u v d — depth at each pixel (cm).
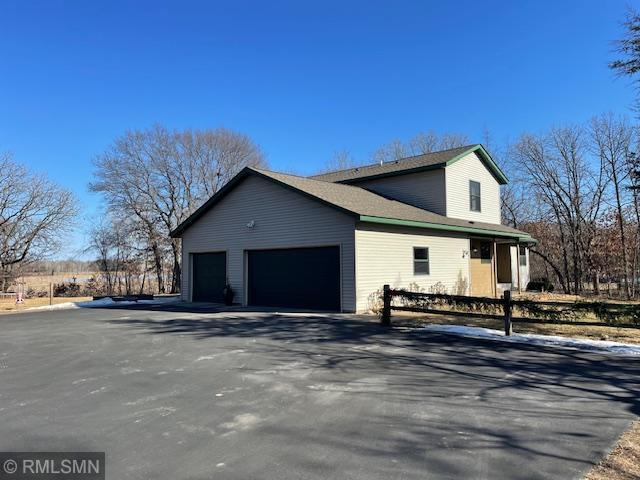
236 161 4225
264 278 1752
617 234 2655
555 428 471
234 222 1848
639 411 524
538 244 3158
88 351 915
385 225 1562
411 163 2191
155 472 374
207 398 580
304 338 1023
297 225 1614
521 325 1171
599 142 2686
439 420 496
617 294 2725
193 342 996
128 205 3481
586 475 366
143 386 642
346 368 739
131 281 3456
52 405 559
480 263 2223
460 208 2092
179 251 3650
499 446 427
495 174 2377
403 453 411
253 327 1201
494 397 580
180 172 3800
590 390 609
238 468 381
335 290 1523
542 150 3047
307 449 420
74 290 3159
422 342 962
